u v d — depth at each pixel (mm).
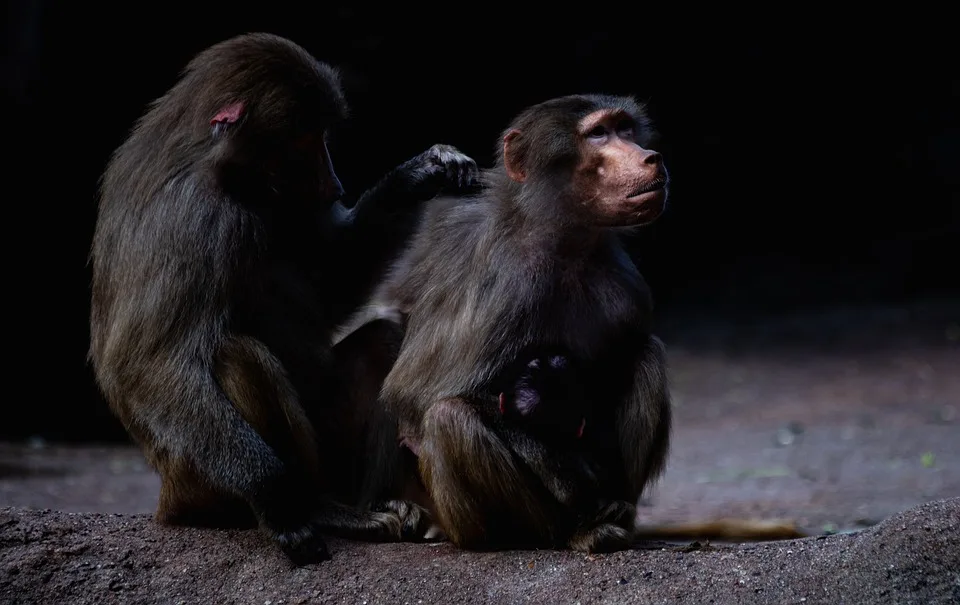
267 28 35094
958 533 8180
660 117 43906
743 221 45750
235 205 9508
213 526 9836
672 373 32031
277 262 10078
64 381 28172
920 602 7828
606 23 41875
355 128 36812
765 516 15758
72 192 30172
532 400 9320
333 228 10844
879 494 17219
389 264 10727
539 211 9656
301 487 9539
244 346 9273
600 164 9508
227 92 9703
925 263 40938
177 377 9148
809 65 45406
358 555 9312
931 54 45688
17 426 26453
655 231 44531
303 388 10078
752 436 23891
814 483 18734
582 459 9477
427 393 9383
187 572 9148
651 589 8375
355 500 10438
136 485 19219
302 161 9961
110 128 31438
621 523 9336
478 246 9547
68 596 8984
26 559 9188
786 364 32156
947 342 32781
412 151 38250
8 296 28578
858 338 34594
